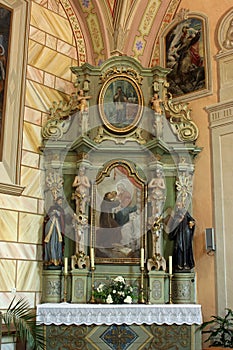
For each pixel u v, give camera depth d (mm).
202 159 7895
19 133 7566
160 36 8891
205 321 7383
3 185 7145
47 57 8266
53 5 8555
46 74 8203
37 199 7660
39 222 7633
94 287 7457
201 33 8312
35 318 7090
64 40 8625
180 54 8539
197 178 7887
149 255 7574
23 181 7516
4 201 7223
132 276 7512
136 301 7250
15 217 7316
